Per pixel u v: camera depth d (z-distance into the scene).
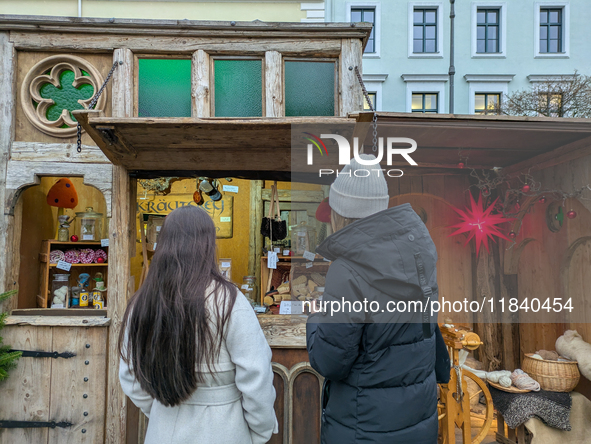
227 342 0.98
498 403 2.30
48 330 2.07
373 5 10.73
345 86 2.19
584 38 10.87
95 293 2.42
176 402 0.93
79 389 2.06
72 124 2.21
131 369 1.00
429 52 10.80
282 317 2.09
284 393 2.06
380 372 1.00
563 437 2.15
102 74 2.20
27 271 2.36
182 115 2.19
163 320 0.91
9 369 2.04
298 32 2.19
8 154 2.17
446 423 2.05
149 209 3.42
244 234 3.54
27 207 2.38
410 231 1.03
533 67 10.81
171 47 2.16
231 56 2.21
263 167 2.22
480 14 11.05
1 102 2.18
